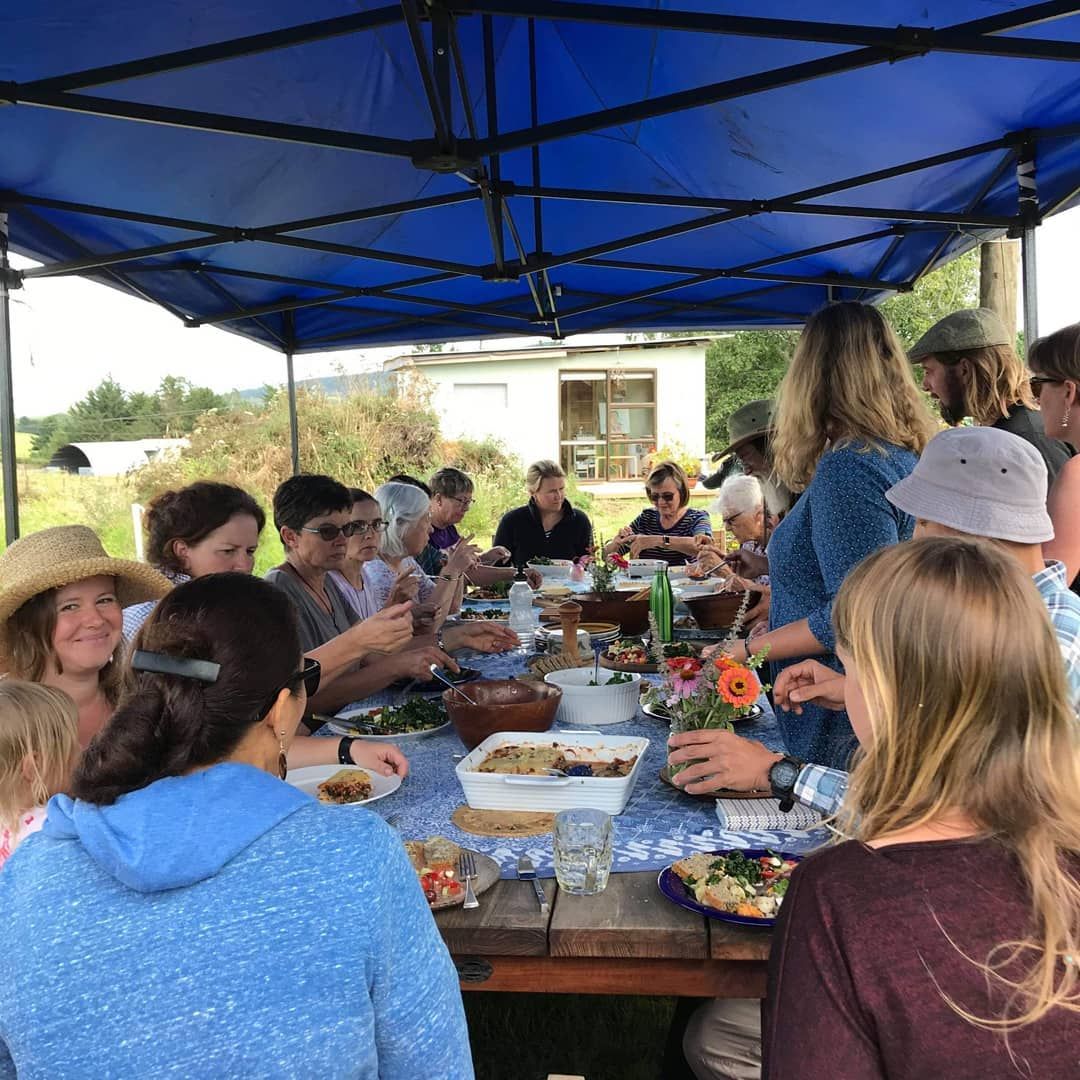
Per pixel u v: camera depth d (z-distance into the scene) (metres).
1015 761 0.87
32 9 2.75
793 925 0.86
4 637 2.00
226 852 0.92
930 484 1.51
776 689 1.97
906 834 0.90
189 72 3.28
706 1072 1.83
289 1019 0.89
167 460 14.96
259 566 12.34
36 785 1.64
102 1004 0.88
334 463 15.66
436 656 2.83
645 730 2.55
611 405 18.45
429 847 1.67
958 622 0.90
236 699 1.02
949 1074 0.78
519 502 16.14
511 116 4.25
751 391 21.16
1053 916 0.79
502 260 4.55
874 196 4.76
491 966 1.47
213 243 4.37
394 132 4.05
